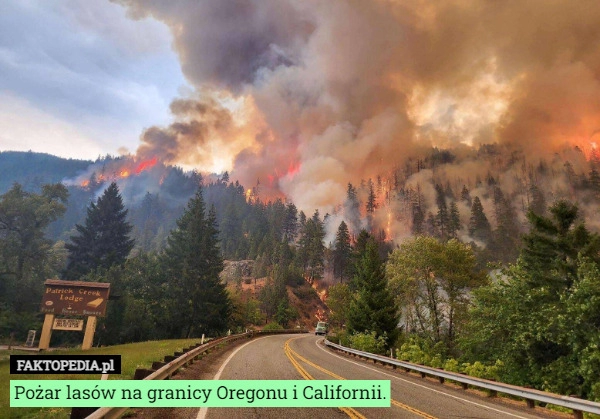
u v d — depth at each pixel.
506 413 9.94
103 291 32.44
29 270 52.38
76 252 77.94
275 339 39.12
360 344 31.33
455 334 39.47
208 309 56.06
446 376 15.12
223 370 13.59
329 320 84.12
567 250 23.06
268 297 114.31
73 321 31.56
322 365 17.38
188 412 7.40
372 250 41.78
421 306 42.06
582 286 18.48
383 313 37.44
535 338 21.33
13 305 49.91
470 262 40.97
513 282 23.75
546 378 20.34
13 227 55.53
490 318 24.91
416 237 42.88
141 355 16.62
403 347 25.97
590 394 17.59
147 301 56.00
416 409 9.24
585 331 18.25
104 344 48.00
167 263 63.50
